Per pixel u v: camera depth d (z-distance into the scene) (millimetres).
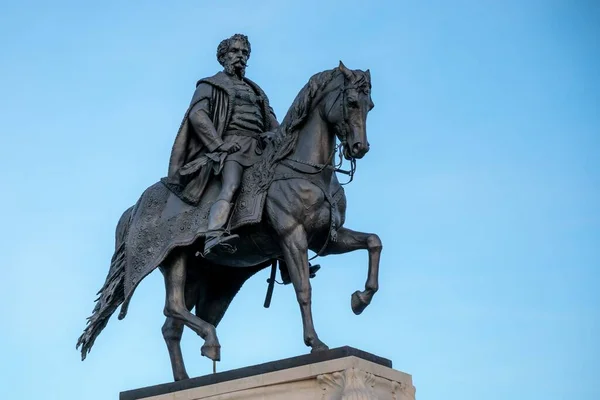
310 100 11969
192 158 12734
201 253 12453
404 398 11406
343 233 12070
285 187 11820
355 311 11820
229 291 13383
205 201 12477
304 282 11617
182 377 12547
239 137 12578
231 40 13125
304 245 11711
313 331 11453
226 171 12211
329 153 11914
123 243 13078
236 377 11484
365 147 11453
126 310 12703
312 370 11000
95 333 13062
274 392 11141
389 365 11500
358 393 10617
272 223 11859
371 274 11766
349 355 10969
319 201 11773
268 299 12859
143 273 12508
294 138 12031
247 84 13141
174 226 12516
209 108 12734
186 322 12375
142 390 12016
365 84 11633
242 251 12312
